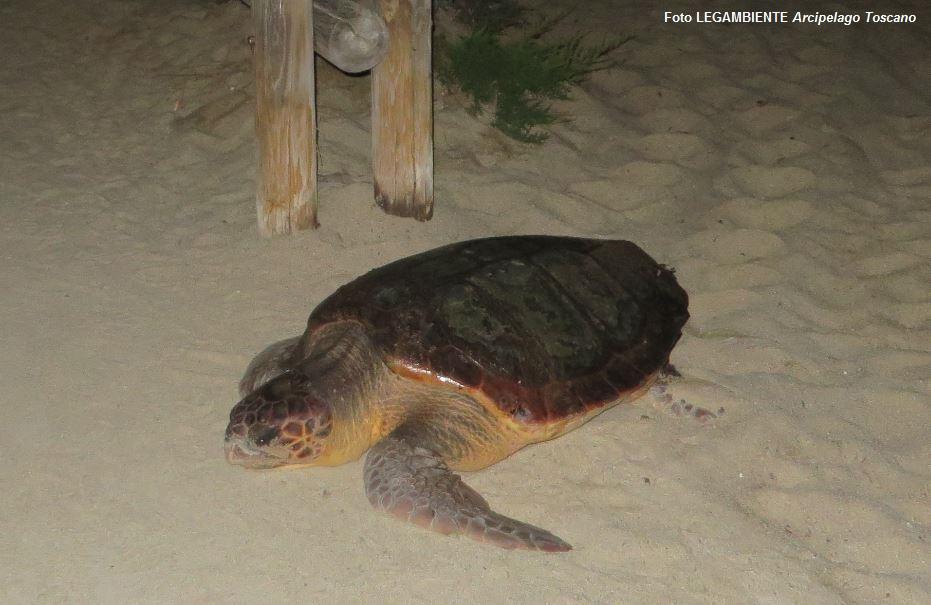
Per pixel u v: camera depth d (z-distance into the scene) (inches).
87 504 110.0
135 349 125.1
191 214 144.3
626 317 121.3
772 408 120.3
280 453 110.3
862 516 111.3
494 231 142.2
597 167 156.2
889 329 130.6
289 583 105.0
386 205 141.6
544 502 112.2
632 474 114.7
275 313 129.7
